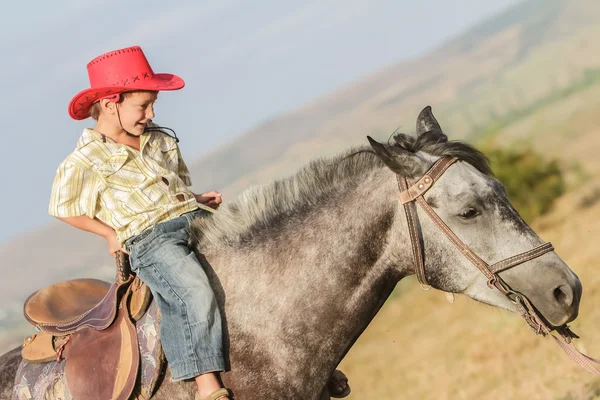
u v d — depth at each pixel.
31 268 127.56
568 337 5.42
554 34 178.88
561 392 10.57
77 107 5.66
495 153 23.98
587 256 17.30
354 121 184.75
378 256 5.49
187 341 5.12
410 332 20.03
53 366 5.77
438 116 127.12
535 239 5.26
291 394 5.32
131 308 5.45
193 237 5.61
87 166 5.54
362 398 16.08
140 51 5.74
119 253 5.56
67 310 6.24
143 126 5.75
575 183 24.14
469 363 14.66
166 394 5.33
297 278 5.43
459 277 5.30
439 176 5.29
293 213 5.64
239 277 5.48
